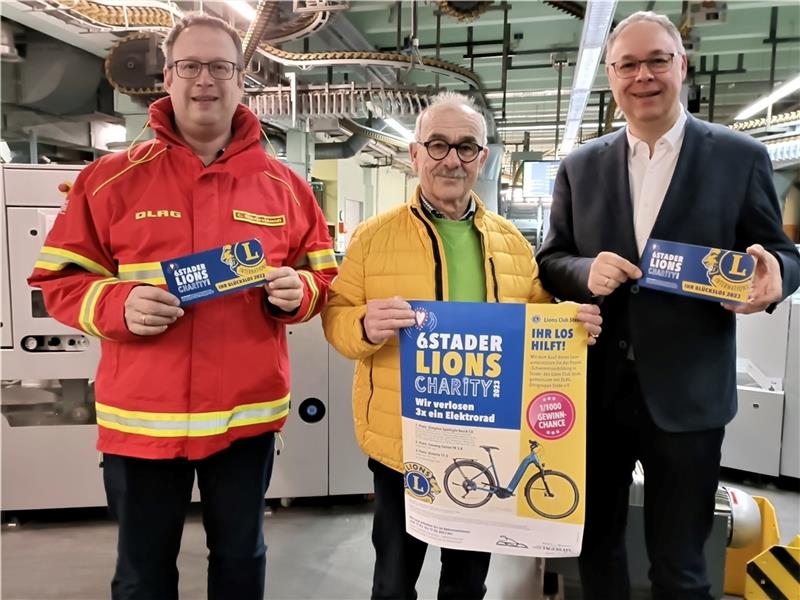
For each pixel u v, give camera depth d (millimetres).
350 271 1425
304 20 3490
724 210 1242
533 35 5191
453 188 1369
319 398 2750
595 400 1388
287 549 2410
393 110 4328
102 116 5324
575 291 1358
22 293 2502
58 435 2598
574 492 1193
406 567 1403
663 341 1269
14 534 2539
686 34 4211
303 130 5375
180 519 1305
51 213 2480
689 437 1261
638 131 1313
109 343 1274
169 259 1204
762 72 6184
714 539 1828
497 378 1202
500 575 2217
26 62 4695
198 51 1226
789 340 3014
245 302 1284
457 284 1391
